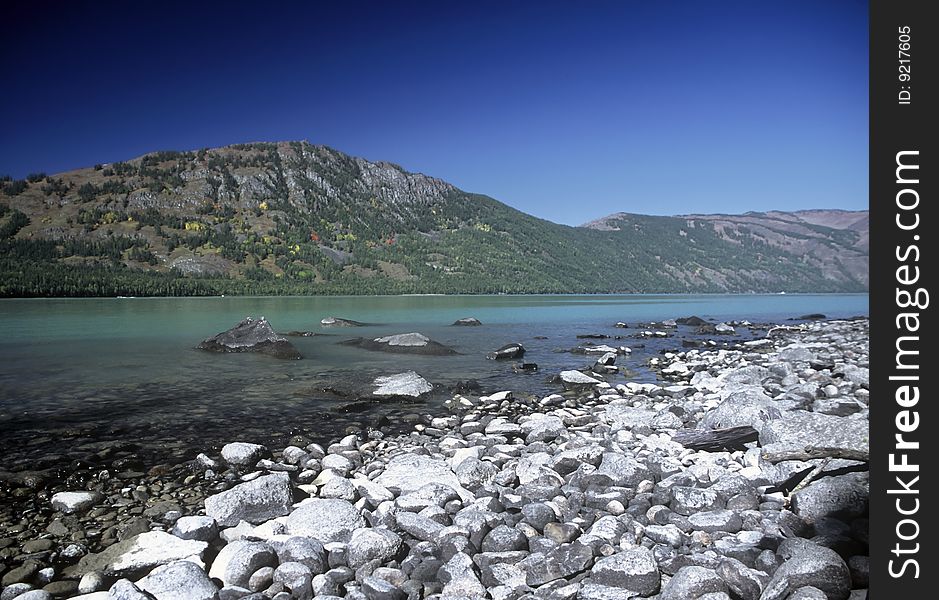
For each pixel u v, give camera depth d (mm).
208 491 8453
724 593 4727
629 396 16234
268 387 17266
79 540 6598
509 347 25016
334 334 36875
